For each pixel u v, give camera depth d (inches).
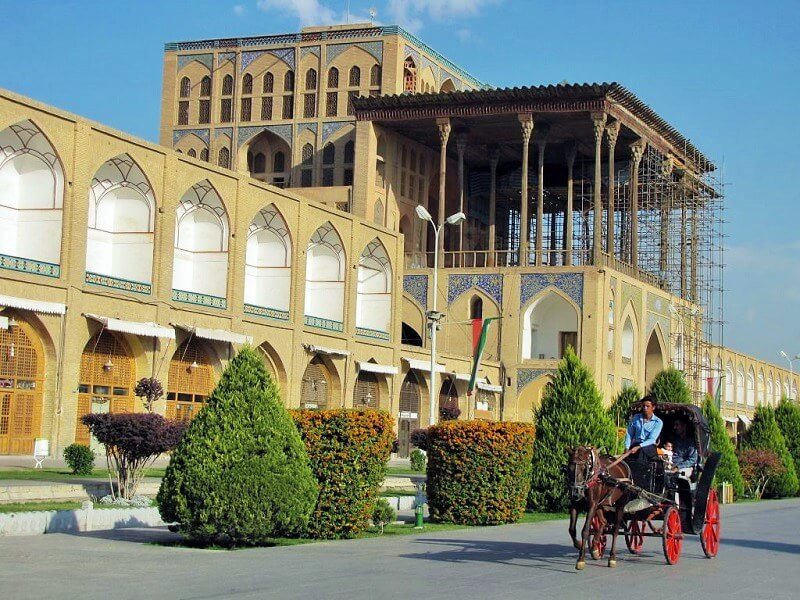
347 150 1937.7
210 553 497.4
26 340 1054.4
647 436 521.0
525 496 752.3
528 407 1811.0
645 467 510.9
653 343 2032.5
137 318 1175.0
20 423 1047.0
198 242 1339.8
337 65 1957.4
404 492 1012.5
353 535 593.9
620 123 1812.3
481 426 722.2
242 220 1344.7
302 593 379.9
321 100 1959.9
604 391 1781.5
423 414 1737.2
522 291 1824.6
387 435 608.7
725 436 1278.3
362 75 1940.2
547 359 1807.3
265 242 1454.2
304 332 1464.1
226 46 2025.1
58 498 718.5
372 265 1670.8
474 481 718.5
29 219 1091.3
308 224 1473.9
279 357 1416.1
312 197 1849.2
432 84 2053.4
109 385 1157.1
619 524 490.3
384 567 459.8
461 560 494.9
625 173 2071.9
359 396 1605.6
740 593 417.4
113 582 397.4
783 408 1568.7
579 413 856.9
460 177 1863.9
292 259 1443.2
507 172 2145.7
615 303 1835.6
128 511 648.4
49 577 406.3
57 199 1086.4
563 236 2290.8
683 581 448.5
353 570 447.2
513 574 449.7
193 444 521.0
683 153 2048.5
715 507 558.6
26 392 1052.5
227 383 532.1
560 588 412.5
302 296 1460.4
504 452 725.3
